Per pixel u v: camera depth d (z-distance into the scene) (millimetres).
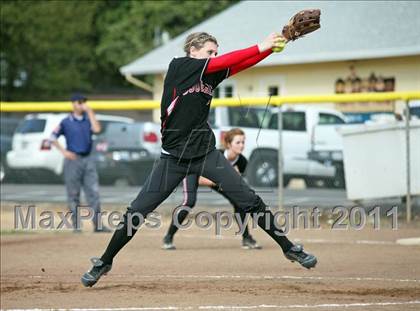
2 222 39062
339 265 25797
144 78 95562
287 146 42531
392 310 18812
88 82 106062
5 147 47250
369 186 37688
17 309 19969
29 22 86375
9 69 91188
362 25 54375
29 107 42500
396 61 54188
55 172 47250
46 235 34969
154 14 97562
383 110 40969
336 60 58438
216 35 50656
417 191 36781
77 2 91562
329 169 41906
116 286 22797
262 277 23906
